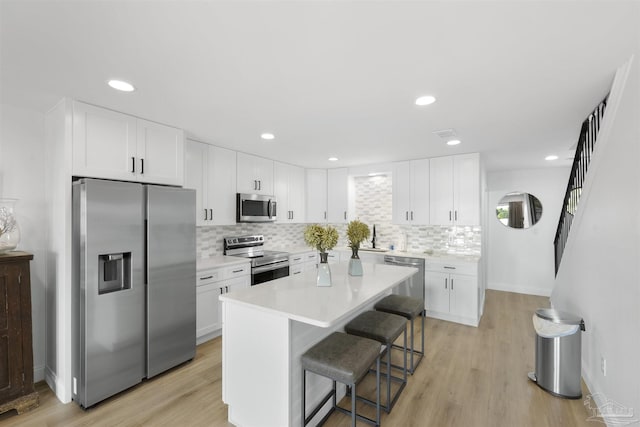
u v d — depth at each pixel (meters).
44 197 2.47
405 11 1.21
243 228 4.39
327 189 5.25
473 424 1.97
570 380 2.24
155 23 1.29
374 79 1.83
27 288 2.12
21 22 1.27
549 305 4.57
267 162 4.34
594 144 2.26
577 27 1.31
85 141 2.22
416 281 4.12
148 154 2.61
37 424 1.96
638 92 1.52
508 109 2.34
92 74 1.77
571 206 3.42
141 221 2.41
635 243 1.58
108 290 2.27
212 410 2.12
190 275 2.78
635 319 1.58
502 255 5.47
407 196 4.44
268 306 1.82
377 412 1.93
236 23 1.29
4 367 2.02
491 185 5.55
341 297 2.01
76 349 2.18
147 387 2.39
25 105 2.29
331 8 1.19
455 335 3.44
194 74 1.77
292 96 2.10
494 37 1.40
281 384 1.77
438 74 1.77
